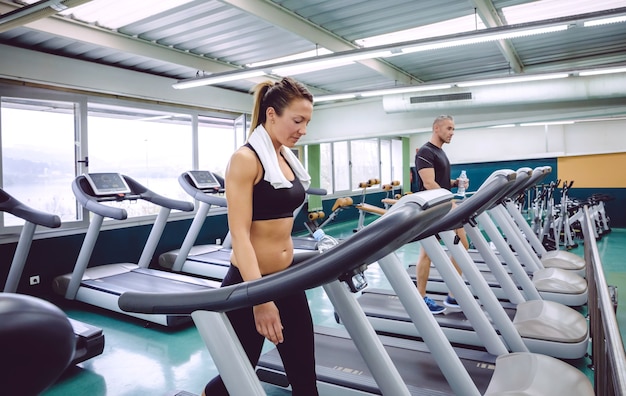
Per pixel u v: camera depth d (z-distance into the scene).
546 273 3.70
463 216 2.16
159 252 6.05
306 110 1.44
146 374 2.77
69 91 5.02
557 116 6.39
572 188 9.52
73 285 4.24
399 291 1.77
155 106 6.03
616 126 9.05
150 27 4.56
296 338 1.47
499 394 1.71
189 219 6.53
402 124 7.55
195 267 5.27
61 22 4.19
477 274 2.49
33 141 5.08
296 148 8.56
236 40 5.03
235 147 7.34
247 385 1.18
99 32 4.52
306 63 4.66
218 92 6.89
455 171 11.12
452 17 4.60
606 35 5.52
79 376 2.75
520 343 2.45
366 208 3.84
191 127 6.64
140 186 4.69
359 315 1.44
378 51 4.28
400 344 2.74
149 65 5.62
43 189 5.19
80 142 5.14
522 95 6.28
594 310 1.89
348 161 10.75
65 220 5.09
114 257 5.46
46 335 0.35
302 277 1.10
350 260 1.06
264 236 1.46
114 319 3.86
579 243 6.86
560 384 1.74
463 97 6.66
